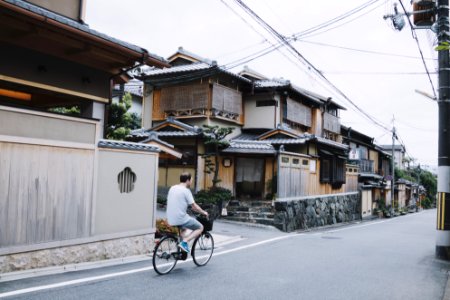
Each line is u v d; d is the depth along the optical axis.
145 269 7.36
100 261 7.68
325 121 28.97
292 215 18.53
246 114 23.78
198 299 5.62
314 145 22.30
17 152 6.39
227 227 15.69
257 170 19.84
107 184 8.02
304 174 20.88
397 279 7.59
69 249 7.21
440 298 6.34
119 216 8.28
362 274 7.89
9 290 5.46
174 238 7.55
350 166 28.98
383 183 36.91
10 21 6.76
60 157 7.07
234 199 19.27
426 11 9.31
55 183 6.98
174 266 7.51
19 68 7.71
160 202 18.61
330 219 23.69
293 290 6.39
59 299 5.23
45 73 8.15
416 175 61.25
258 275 7.38
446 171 10.50
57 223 7.00
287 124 24.52
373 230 19.22
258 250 10.55
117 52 8.23
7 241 6.22
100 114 9.45
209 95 20.69
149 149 8.93
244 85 23.23
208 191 18.33
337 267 8.53
